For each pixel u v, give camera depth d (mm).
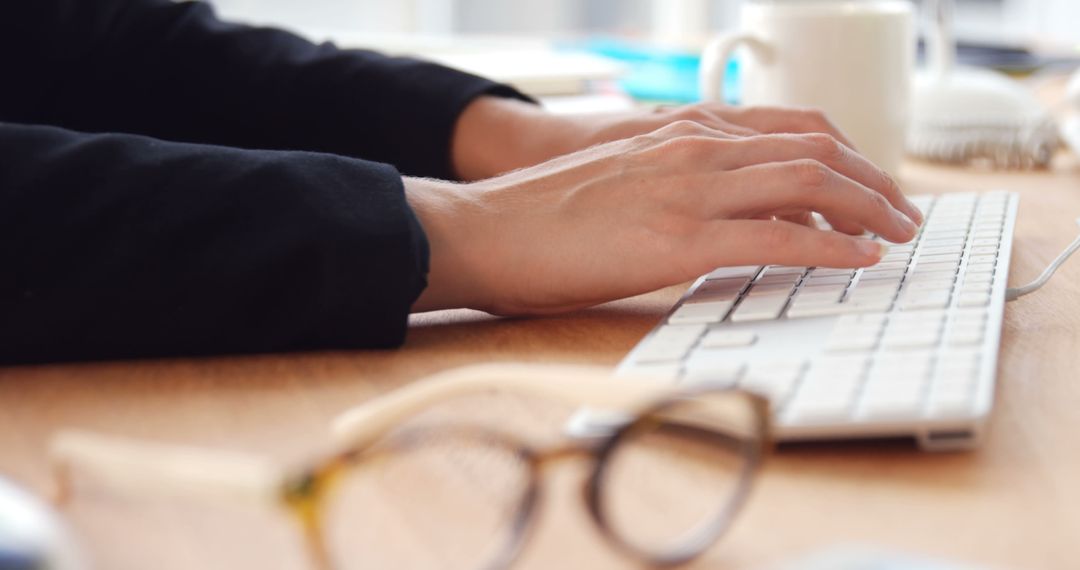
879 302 638
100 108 955
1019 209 1054
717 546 407
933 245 791
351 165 668
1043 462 465
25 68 939
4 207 602
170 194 623
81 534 420
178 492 373
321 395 569
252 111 958
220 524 427
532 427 506
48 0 952
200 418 539
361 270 623
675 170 703
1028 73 1658
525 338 666
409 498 436
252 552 406
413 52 1670
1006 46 1786
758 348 576
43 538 352
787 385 510
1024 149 1293
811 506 433
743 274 743
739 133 842
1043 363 597
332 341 642
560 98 1284
